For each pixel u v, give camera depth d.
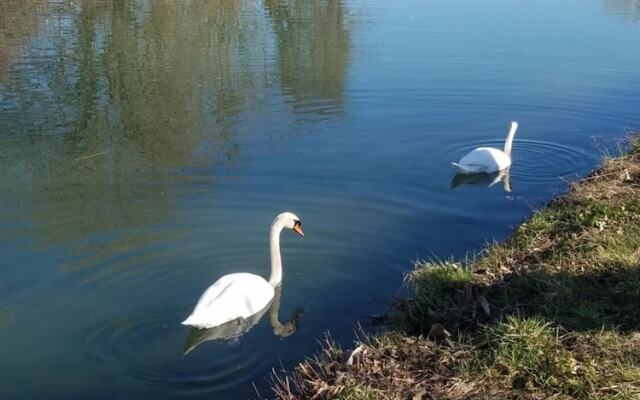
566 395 5.89
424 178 12.15
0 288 8.49
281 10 25.86
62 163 12.56
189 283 8.63
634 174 10.95
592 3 27.61
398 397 6.03
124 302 8.23
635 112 15.41
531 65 18.72
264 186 11.59
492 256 8.70
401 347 6.86
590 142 13.80
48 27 22.83
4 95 16.42
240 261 9.20
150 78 17.81
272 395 6.64
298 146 13.41
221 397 6.66
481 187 11.84
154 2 26.89
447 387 6.12
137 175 12.00
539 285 7.59
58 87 17.02
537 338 6.49
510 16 24.77
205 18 24.55
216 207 10.78
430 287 7.91
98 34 22.03
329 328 7.77
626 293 7.25
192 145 13.41
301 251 9.50
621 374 6.04
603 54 19.92
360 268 9.07
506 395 5.96
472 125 14.63
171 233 9.90
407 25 23.12
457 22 23.66
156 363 7.20
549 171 12.55
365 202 11.09
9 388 6.84
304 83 17.23
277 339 7.59
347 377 6.33
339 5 26.64
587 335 6.61
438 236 10.00
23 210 10.65
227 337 7.63
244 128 14.35
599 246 8.21
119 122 14.73
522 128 14.55
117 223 10.20
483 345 6.65
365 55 19.67
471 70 18.17
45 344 7.48
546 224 9.30
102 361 7.23
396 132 14.20
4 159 12.74
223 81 17.48
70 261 9.10
